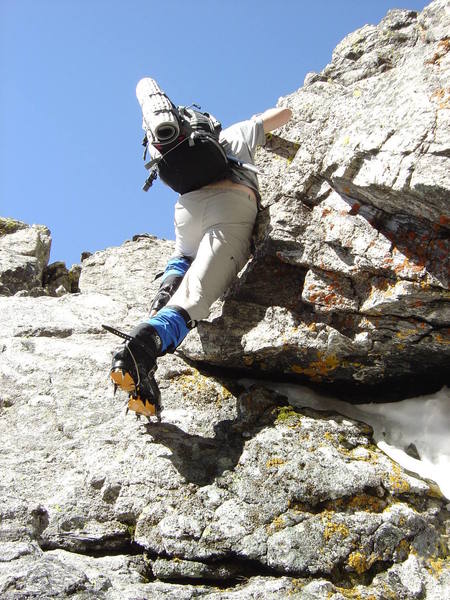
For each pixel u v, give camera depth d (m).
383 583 2.80
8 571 2.58
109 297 4.32
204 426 3.38
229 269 3.45
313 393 3.66
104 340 3.92
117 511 3.02
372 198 3.20
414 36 3.90
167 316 3.25
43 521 2.98
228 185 3.49
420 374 3.56
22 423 3.44
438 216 3.04
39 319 4.08
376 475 3.10
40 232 5.48
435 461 3.30
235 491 3.06
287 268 3.57
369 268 3.23
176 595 2.68
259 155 3.97
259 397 3.50
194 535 2.90
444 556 2.94
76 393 3.55
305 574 2.80
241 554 2.85
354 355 3.44
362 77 3.92
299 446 3.22
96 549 2.95
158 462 3.17
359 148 3.16
